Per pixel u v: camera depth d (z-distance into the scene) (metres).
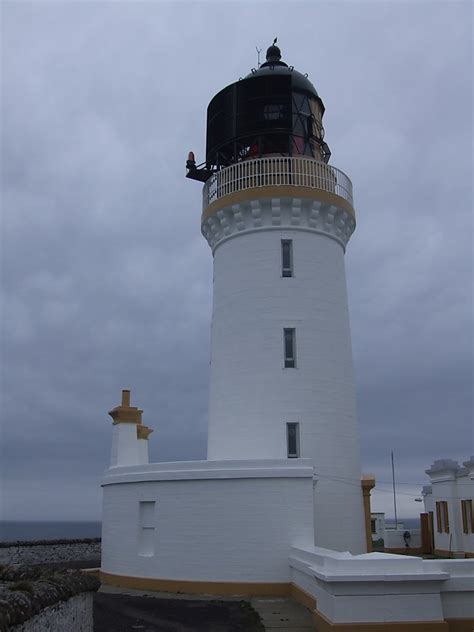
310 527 18.72
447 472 33.38
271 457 21.61
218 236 24.88
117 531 21.92
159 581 19.64
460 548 32.12
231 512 19.11
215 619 14.84
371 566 12.70
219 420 23.06
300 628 13.73
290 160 23.72
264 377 22.33
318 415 22.06
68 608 10.46
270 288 23.08
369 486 22.45
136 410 27.16
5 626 7.25
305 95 25.58
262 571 18.50
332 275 23.92
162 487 20.33
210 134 26.14
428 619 12.29
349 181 25.25
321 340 22.88
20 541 29.19
